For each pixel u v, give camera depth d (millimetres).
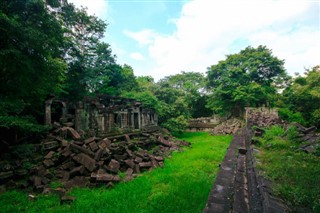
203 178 8648
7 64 8367
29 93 11031
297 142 9195
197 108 45219
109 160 10398
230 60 35062
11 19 7766
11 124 9359
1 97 9180
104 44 25578
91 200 6547
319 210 3402
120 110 17141
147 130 20984
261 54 33312
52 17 9961
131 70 31469
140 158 11250
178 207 6020
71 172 8406
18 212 5836
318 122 23531
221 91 32969
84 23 22234
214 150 15086
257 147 9344
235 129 28359
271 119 21172
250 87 30938
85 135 12680
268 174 5312
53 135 11906
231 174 7410
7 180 7918
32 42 8289
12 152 9430
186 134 30062
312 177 4777
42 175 8234
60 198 6668
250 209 4312
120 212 5832
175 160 12703
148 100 23688
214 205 5059
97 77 23047
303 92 25469
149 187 7805
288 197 3994
